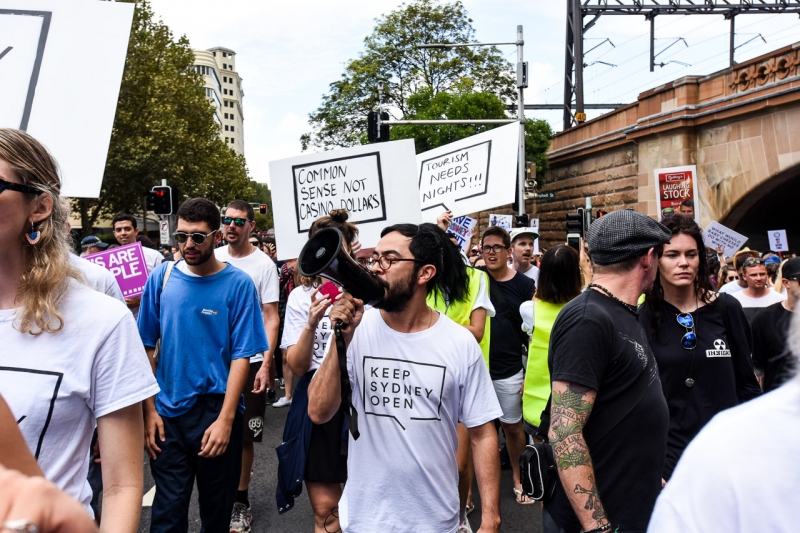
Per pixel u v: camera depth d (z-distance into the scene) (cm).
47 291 153
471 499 447
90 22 269
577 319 222
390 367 231
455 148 680
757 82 1373
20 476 67
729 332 300
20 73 262
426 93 2662
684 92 1552
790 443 93
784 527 91
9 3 267
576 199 2167
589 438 223
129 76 2789
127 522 155
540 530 423
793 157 1304
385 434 229
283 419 687
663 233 232
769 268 680
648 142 1709
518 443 473
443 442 230
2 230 147
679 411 290
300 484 334
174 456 331
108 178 2833
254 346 344
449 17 3102
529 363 413
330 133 3192
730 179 1477
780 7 2220
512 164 644
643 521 217
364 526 228
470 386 234
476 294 411
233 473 344
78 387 155
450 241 266
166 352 337
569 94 2545
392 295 228
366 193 485
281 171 491
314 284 380
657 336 295
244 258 522
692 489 98
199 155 3098
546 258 410
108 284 272
